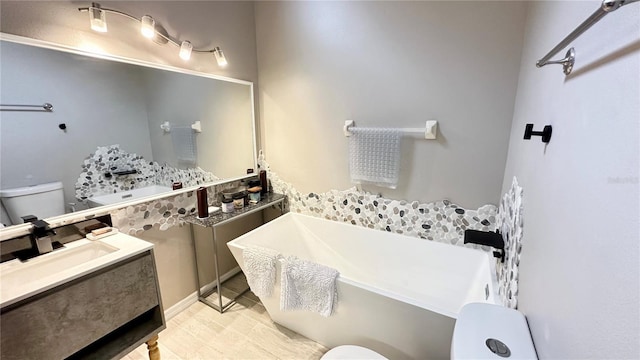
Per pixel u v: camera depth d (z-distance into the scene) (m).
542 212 0.86
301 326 1.77
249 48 2.45
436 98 1.79
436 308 1.25
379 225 2.20
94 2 1.46
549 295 0.72
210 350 1.72
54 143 1.39
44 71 1.33
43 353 1.01
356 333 1.54
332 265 2.38
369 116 2.06
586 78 0.62
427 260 1.97
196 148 2.11
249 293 2.30
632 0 0.38
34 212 1.34
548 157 0.86
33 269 1.23
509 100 1.58
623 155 0.44
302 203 2.58
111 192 1.64
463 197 1.84
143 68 1.72
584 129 0.61
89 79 1.49
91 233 1.46
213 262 2.35
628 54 0.45
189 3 1.93
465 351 0.79
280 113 2.52
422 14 1.74
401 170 2.01
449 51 1.70
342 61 2.09
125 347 1.29
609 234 0.46
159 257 1.92
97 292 1.15
